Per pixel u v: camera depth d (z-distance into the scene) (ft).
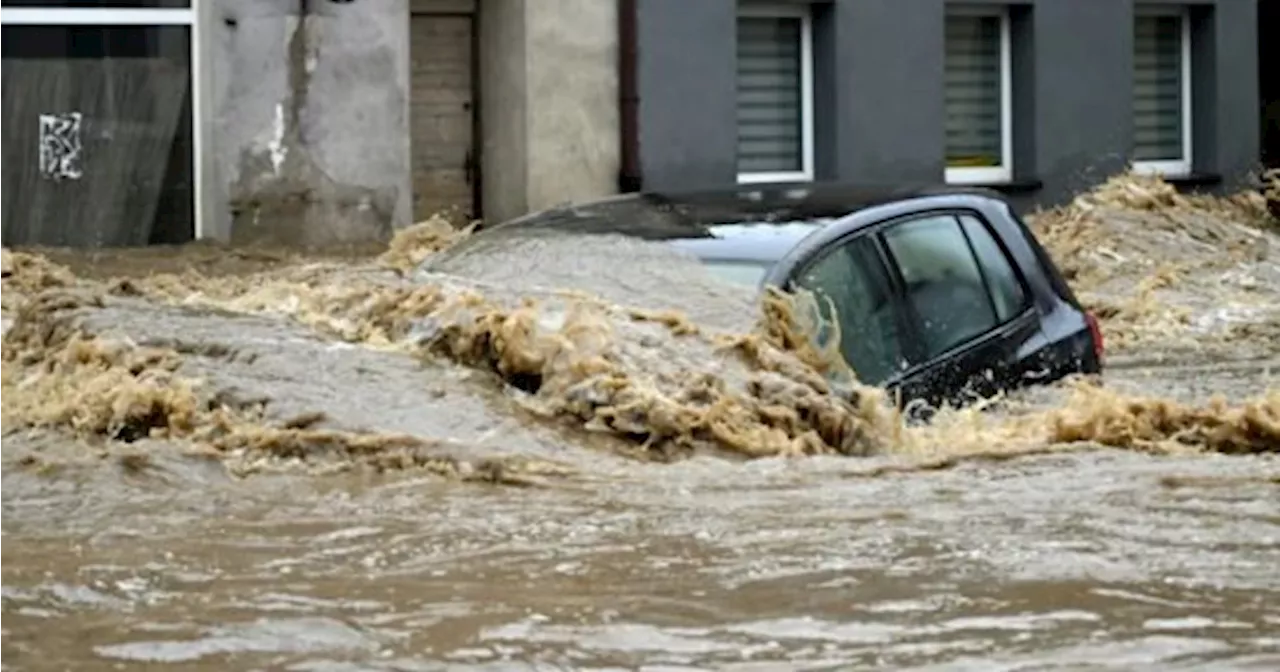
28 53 153.58
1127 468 59.72
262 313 73.51
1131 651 39.70
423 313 69.51
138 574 47.83
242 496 56.95
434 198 169.48
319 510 55.16
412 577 47.37
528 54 164.25
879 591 45.01
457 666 39.68
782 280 67.21
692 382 63.72
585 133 166.40
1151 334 116.57
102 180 155.12
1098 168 189.26
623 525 52.75
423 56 168.76
